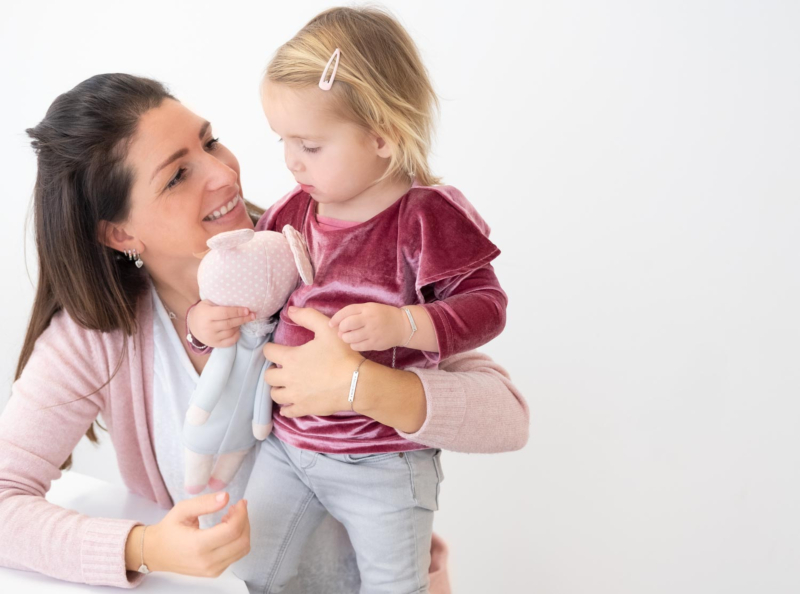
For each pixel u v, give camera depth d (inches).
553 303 99.8
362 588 50.5
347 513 49.9
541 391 100.1
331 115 43.5
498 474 100.6
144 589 48.8
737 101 96.4
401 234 46.3
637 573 94.7
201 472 52.1
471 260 45.9
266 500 52.0
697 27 96.3
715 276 97.0
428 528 50.5
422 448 49.1
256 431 51.2
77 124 48.8
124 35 106.8
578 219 99.2
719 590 93.1
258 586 52.7
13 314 107.4
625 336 98.3
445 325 43.4
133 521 48.7
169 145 49.7
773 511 93.7
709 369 96.6
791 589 91.9
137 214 50.2
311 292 47.6
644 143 97.8
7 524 48.3
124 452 59.2
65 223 50.5
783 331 94.9
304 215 50.3
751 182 96.3
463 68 100.3
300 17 102.7
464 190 101.7
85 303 52.4
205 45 105.7
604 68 97.7
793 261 95.2
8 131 107.7
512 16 98.8
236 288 46.8
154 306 56.7
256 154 106.4
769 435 94.8
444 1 99.7
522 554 97.7
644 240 98.1
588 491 98.1
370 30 45.0
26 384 53.5
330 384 45.8
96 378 55.6
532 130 99.7
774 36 95.4
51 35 106.6
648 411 97.9
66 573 47.6
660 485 96.7
